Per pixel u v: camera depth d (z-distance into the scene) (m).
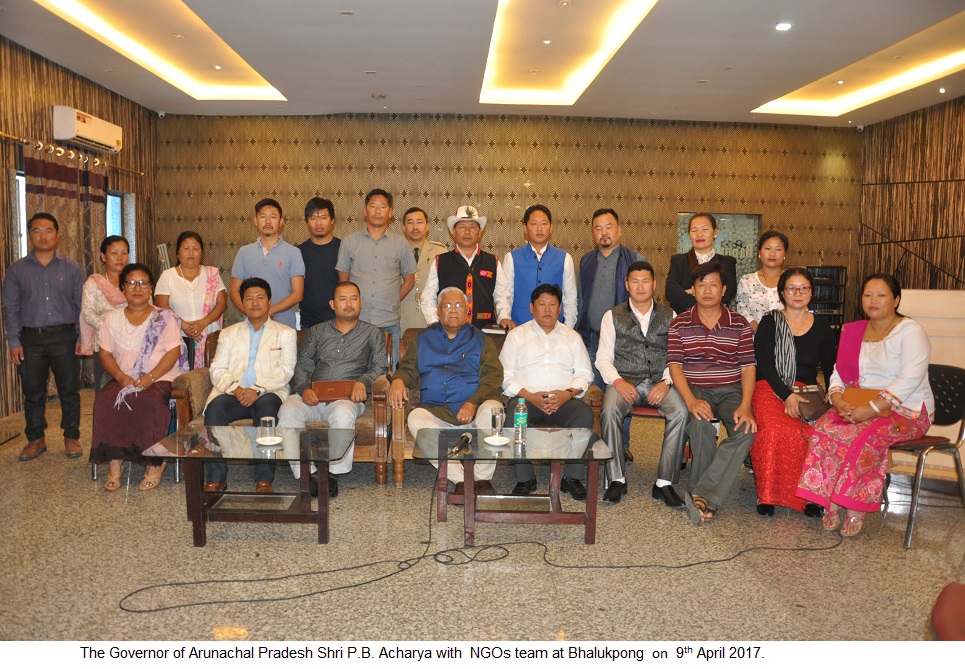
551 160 10.27
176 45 7.62
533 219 5.34
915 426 3.88
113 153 8.52
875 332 4.17
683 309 5.60
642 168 10.37
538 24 6.84
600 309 5.32
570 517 3.65
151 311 4.84
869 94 9.45
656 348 4.72
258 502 3.82
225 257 10.27
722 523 4.05
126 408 4.48
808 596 3.08
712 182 10.46
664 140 10.38
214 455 3.44
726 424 4.36
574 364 4.73
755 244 10.60
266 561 3.39
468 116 10.18
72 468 4.97
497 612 2.88
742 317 4.54
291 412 4.41
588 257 5.43
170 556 3.44
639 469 5.21
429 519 4.02
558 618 2.84
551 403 4.41
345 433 3.93
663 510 4.26
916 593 3.13
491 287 5.38
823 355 4.41
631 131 10.33
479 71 7.81
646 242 10.43
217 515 3.58
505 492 4.62
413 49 7.03
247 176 10.22
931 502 4.52
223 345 4.73
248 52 7.17
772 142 10.52
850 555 3.58
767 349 4.39
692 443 4.38
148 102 9.39
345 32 6.53
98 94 8.47
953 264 8.88
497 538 3.74
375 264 5.52
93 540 3.64
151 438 4.47
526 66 8.27
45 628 2.71
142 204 9.71
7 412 6.79
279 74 8.00
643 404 4.71
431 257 6.44
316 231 5.73
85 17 6.76
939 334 4.51
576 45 7.47
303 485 3.91
